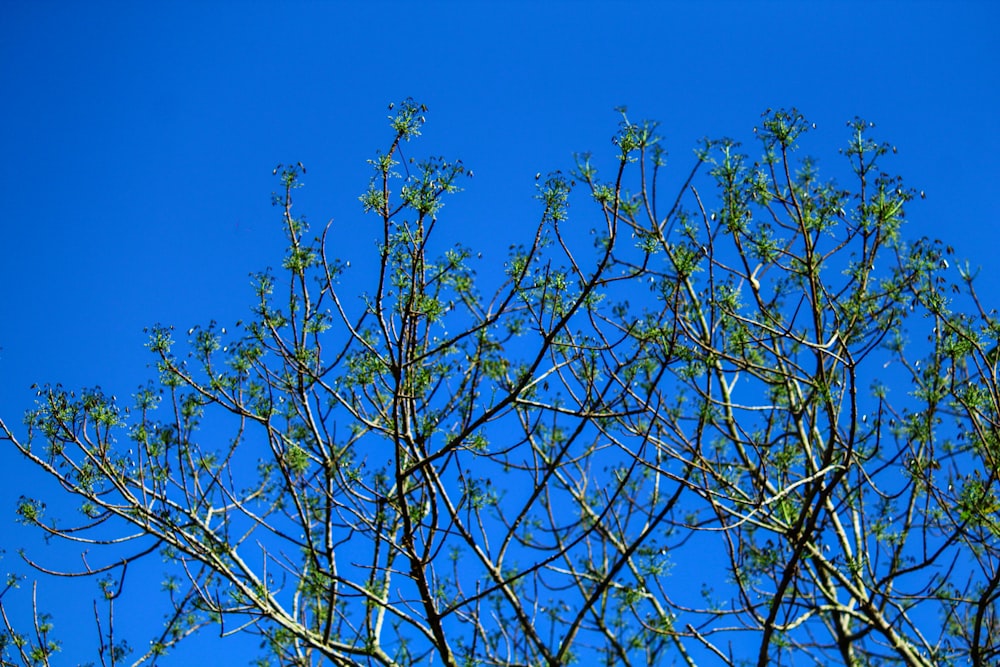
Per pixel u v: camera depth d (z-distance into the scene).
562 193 7.05
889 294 7.81
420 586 7.33
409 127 7.12
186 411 8.02
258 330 7.65
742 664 7.34
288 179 7.84
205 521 7.85
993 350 7.61
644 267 7.01
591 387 7.31
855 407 7.05
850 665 7.66
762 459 7.64
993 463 7.24
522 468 8.52
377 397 8.06
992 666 7.11
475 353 8.03
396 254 7.15
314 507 7.94
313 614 8.15
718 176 7.87
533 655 7.71
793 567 6.79
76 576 7.62
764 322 8.14
